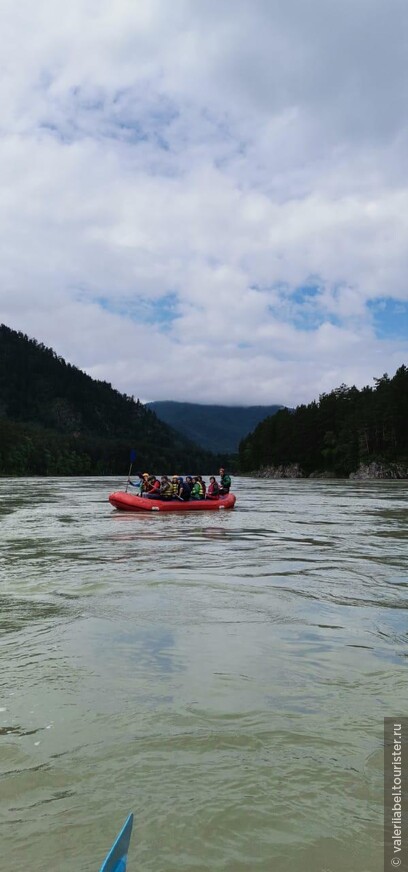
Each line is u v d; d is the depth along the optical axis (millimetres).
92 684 4344
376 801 2934
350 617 6301
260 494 40500
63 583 7969
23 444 137875
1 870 2404
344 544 12570
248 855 2537
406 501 30625
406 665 4812
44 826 2715
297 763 3275
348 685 4375
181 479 23797
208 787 3045
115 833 2668
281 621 6098
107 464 181125
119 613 6355
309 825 2750
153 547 11852
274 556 10695
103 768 3209
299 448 123500
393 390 100312
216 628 5812
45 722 3738
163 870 2439
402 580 8398
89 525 16609
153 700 4070
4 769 3188
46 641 5379
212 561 10039
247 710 3928
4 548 11641
